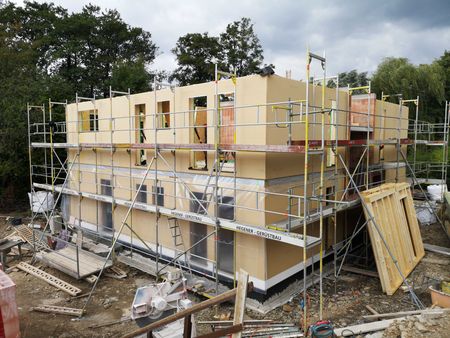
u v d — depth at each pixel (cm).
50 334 814
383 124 1512
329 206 1029
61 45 3278
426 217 1582
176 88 1124
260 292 930
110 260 1188
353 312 859
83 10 3616
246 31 3634
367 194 1020
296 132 1002
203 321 828
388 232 1036
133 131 1287
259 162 907
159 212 1089
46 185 1555
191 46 3488
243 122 942
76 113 1547
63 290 1032
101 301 973
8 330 692
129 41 3775
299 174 1027
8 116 1956
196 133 1112
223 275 1019
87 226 1559
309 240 784
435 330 616
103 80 3453
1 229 1688
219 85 1001
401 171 1725
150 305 696
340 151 1222
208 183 964
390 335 647
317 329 684
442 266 1141
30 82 2289
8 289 696
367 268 1134
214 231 951
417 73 2867
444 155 1711
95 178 1477
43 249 1351
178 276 952
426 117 2898
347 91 1227
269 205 919
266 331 769
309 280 1050
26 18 3241
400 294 950
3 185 2056
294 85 985
